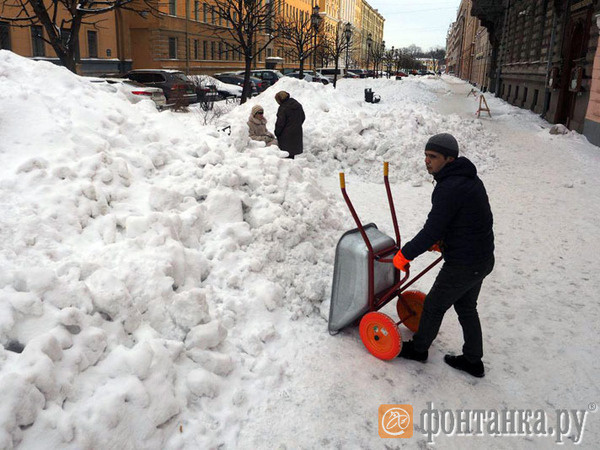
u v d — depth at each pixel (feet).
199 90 64.44
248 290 12.19
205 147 16.63
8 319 8.11
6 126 12.92
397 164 29.27
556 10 62.39
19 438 7.02
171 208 13.43
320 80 112.88
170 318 10.31
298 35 89.04
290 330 11.88
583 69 49.42
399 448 8.93
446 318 13.71
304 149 30.89
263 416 9.39
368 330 11.46
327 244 15.40
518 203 25.12
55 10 45.01
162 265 10.84
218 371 9.87
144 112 17.92
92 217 11.89
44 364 7.61
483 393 10.58
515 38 93.09
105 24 110.73
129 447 7.88
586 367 11.59
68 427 7.36
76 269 9.75
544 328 13.26
